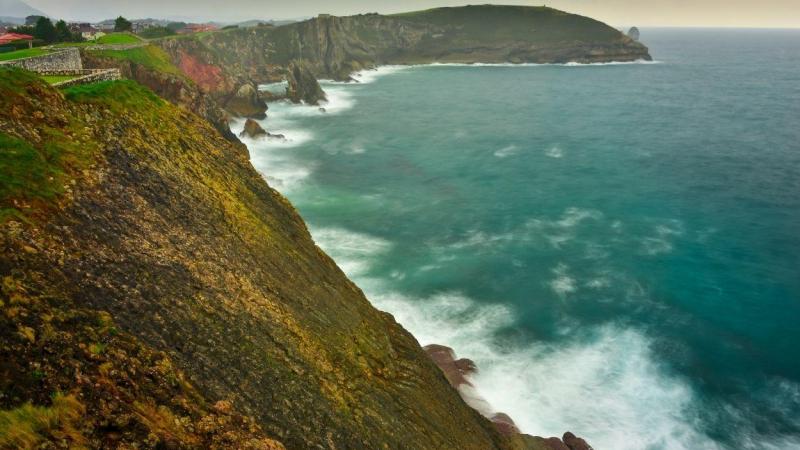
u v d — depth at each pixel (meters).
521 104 150.25
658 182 80.75
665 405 34.78
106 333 14.95
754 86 195.88
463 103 150.62
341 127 115.00
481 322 43.00
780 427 33.28
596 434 31.97
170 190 25.42
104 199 21.36
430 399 26.61
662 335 42.19
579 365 38.25
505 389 35.38
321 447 18.25
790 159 93.50
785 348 41.09
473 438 25.97
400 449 21.38
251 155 87.94
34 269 15.41
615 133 114.25
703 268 53.47
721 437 32.31
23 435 10.42
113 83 30.64
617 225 64.12
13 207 17.41
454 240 58.75
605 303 46.62
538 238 59.97
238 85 124.69
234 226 27.17
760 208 69.94
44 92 24.55
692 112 140.88
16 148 20.05
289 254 29.44
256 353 19.66
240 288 22.59
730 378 37.59
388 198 71.31
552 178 82.25
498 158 93.06
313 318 25.28
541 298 47.06
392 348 28.98
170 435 13.12
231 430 15.23
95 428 11.70
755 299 47.88
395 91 173.12
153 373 14.92
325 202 68.94
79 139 23.98
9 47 70.19
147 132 28.91
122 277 17.95
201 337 18.20
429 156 93.38
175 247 21.84
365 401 22.41
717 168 88.06
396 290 47.38
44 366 12.48
